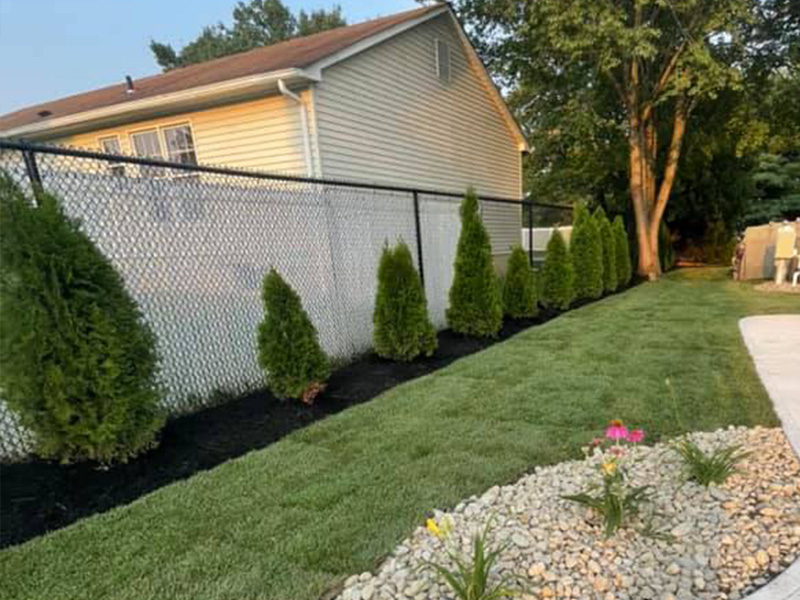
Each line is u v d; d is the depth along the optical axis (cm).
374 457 275
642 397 354
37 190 252
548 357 486
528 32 952
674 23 921
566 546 188
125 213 309
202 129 720
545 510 212
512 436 297
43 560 189
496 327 593
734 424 301
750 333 550
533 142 1459
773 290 877
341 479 249
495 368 454
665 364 439
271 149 675
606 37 836
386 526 206
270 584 172
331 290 484
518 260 697
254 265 400
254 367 402
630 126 1098
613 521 191
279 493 237
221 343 375
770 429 290
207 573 180
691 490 221
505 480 245
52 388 242
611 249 955
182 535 204
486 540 191
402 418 334
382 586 169
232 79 624
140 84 1030
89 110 749
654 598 160
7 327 232
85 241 252
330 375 438
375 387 414
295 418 344
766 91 1114
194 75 870
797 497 213
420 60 876
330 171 673
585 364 453
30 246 232
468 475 250
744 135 1170
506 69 1142
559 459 266
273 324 357
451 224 694
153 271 327
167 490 243
